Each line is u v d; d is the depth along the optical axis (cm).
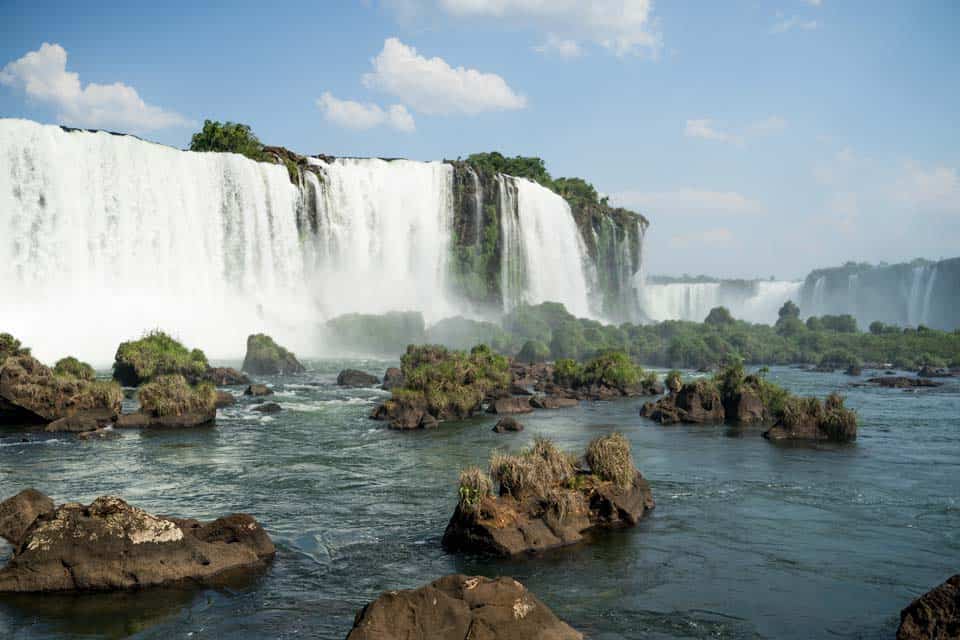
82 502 2134
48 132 6950
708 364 8331
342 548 1759
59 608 1381
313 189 9562
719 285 15950
